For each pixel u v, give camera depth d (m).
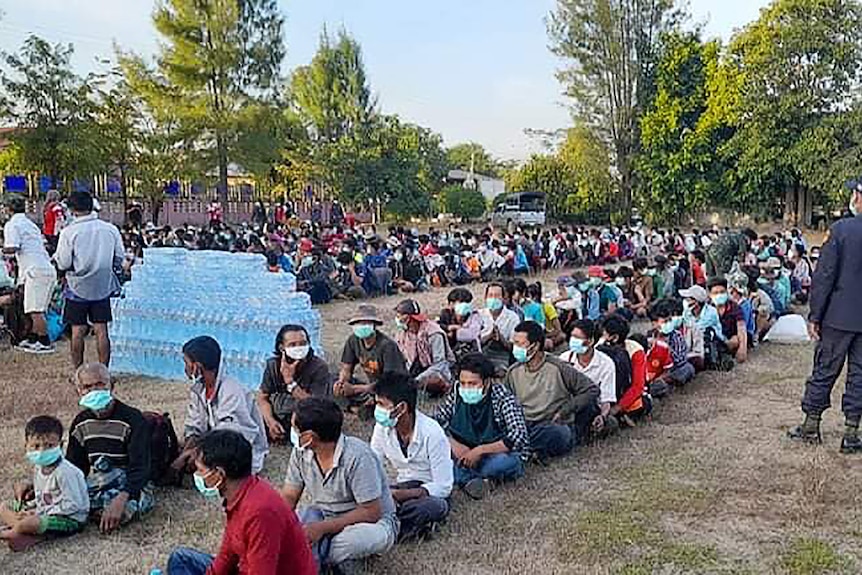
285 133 37.22
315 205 42.06
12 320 10.87
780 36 34.69
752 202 38.47
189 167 32.62
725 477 6.18
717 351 9.81
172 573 4.07
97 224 8.64
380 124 44.50
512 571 4.68
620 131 41.41
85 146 26.16
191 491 5.94
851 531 5.21
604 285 12.29
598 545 5.02
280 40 34.44
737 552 4.93
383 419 5.03
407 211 43.50
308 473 4.49
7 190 28.45
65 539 5.12
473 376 5.81
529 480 6.16
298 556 3.59
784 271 14.28
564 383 6.67
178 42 32.69
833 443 6.96
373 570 4.65
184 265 9.44
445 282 19.11
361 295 16.52
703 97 39.00
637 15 40.41
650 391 8.16
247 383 8.66
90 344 11.00
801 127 35.09
